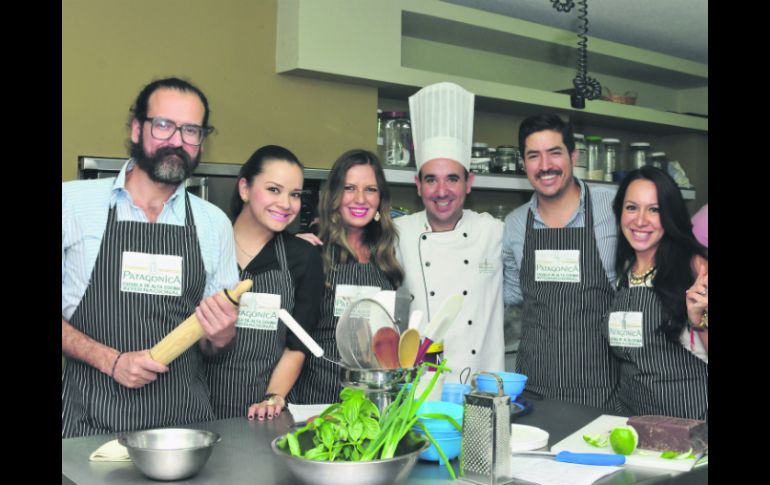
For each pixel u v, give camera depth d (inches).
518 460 63.6
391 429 56.2
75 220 80.7
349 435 56.1
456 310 75.9
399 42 131.9
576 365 108.5
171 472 56.5
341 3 123.7
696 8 150.0
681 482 60.7
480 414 57.7
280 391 93.0
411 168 136.9
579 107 145.6
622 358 97.9
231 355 92.7
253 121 121.3
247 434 71.2
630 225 95.6
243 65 120.0
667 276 92.7
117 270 81.6
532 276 113.7
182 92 83.1
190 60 114.9
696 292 88.0
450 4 138.9
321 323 103.0
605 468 61.2
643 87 199.6
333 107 130.0
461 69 160.6
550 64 177.6
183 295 84.2
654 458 63.0
